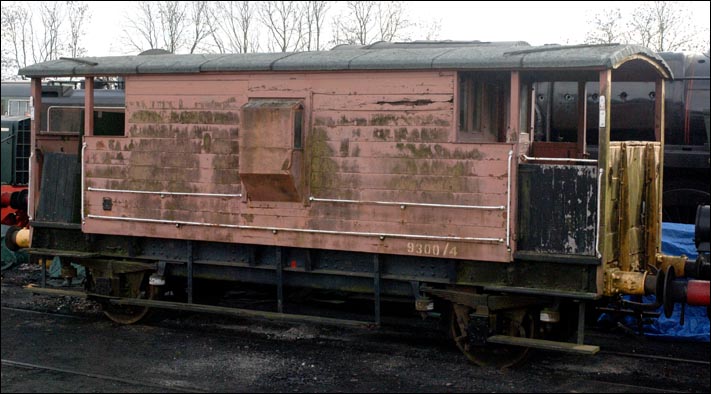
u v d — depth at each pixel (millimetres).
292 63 8906
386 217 8617
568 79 9891
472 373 8352
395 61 8422
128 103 9891
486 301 8328
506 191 8047
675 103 14375
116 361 8719
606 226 7910
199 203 9523
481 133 9195
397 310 10500
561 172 7945
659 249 9594
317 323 9781
